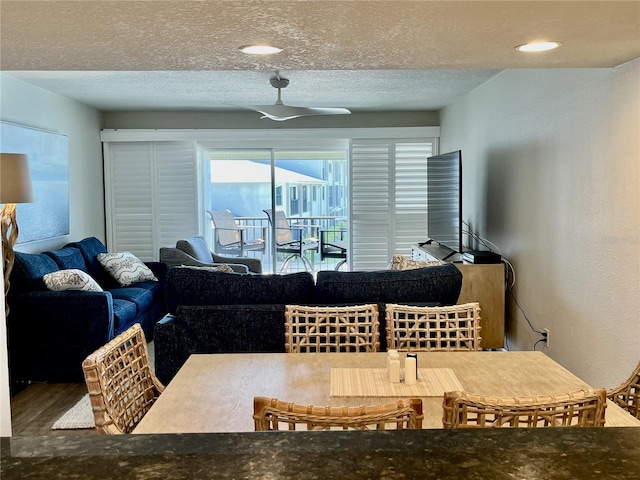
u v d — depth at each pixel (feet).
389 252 24.94
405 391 5.79
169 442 3.02
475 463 2.74
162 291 18.93
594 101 10.55
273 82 16.14
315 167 25.23
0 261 5.35
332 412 3.66
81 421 11.27
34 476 2.65
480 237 18.30
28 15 6.16
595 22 6.66
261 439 3.04
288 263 25.67
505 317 15.84
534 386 5.91
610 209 10.07
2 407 5.33
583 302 11.20
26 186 12.53
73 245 18.02
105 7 5.93
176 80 16.78
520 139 14.49
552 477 2.60
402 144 24.45
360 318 9.02
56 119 18.92
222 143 24.70
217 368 6.61
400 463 2.74
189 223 24.26
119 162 23.93
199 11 6.10
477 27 6.86
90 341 13.41
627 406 6.36
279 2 5.84
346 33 7.10
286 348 7.77
